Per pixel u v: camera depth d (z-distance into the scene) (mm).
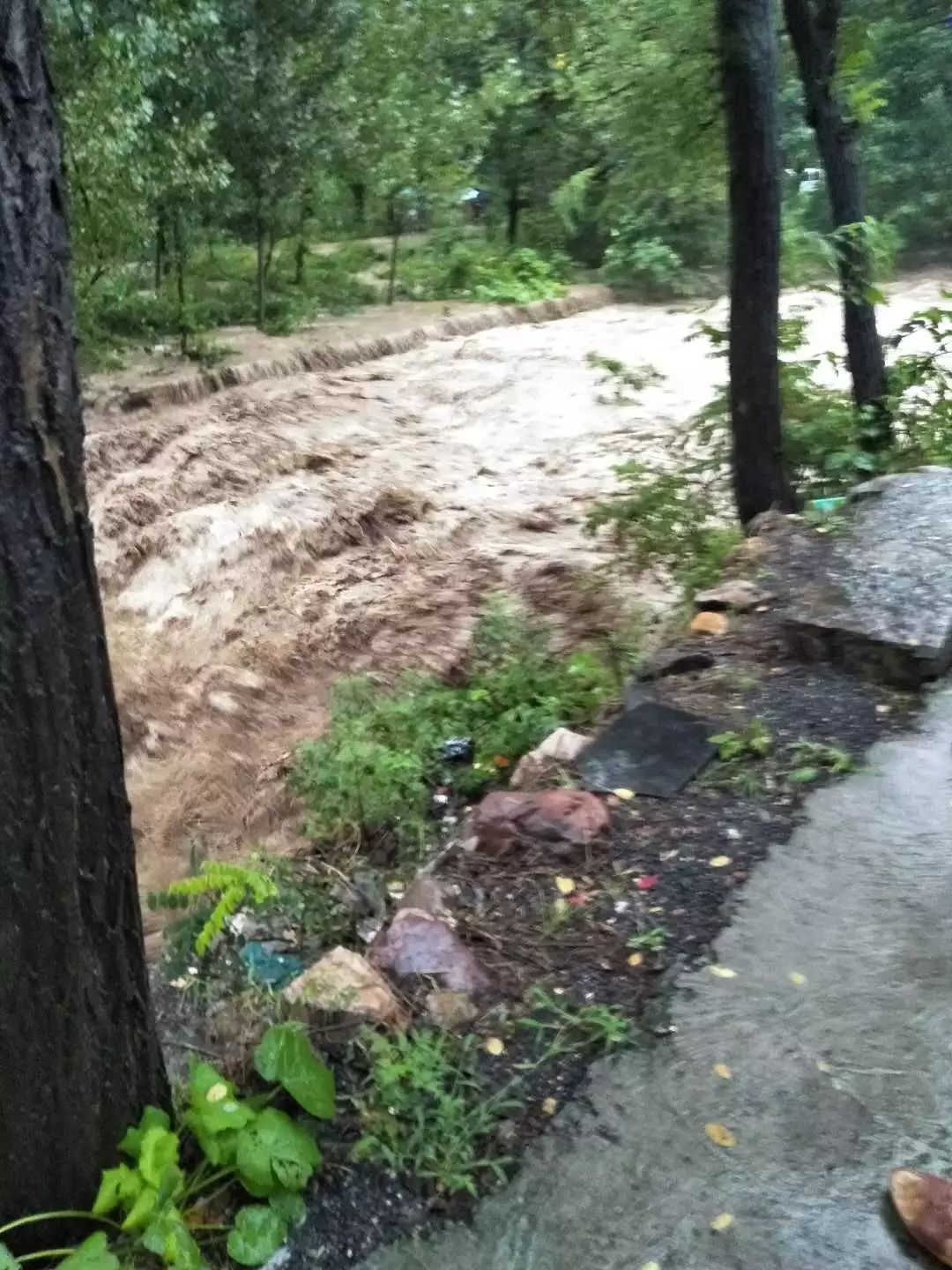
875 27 14000
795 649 4691
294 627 7930
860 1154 2445
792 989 2900
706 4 7008
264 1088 2611
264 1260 2258
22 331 1759
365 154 16891
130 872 2189
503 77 20078
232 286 18266
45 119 1749
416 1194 2400
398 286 20750
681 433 7844
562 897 3285
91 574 1962
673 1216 2330
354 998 2803
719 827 3578
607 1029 2762
